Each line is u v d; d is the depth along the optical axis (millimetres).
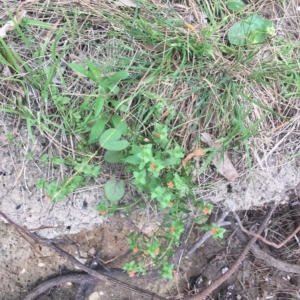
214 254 508
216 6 435
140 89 393
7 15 401
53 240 437
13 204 407
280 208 507
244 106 414
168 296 500
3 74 393
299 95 425
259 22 428
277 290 526
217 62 414
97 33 412
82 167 381
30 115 389
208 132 412
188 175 396
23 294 475
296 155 421
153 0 428
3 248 451
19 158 401
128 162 374
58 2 410
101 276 450
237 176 418
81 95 391
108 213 405
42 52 391
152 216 425
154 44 408
